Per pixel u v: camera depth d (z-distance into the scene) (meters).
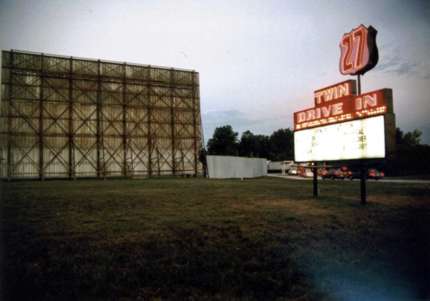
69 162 31.03
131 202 11.41
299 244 5.64
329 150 12.12
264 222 7.52
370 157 10.41
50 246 5.38
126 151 33.66
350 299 3.67
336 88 11.76
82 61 32.59
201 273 4.27
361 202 10.85
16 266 4.38
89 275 4.13
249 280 4.07
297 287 3.91
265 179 32.50
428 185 20.02
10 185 21.20
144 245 5.54
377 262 4.77
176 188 18.44
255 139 73.75
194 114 37.31
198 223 7.41
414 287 3.98
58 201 11.56
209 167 34.16
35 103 30.23
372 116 10.27
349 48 11.23
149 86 35.41
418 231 6.61
